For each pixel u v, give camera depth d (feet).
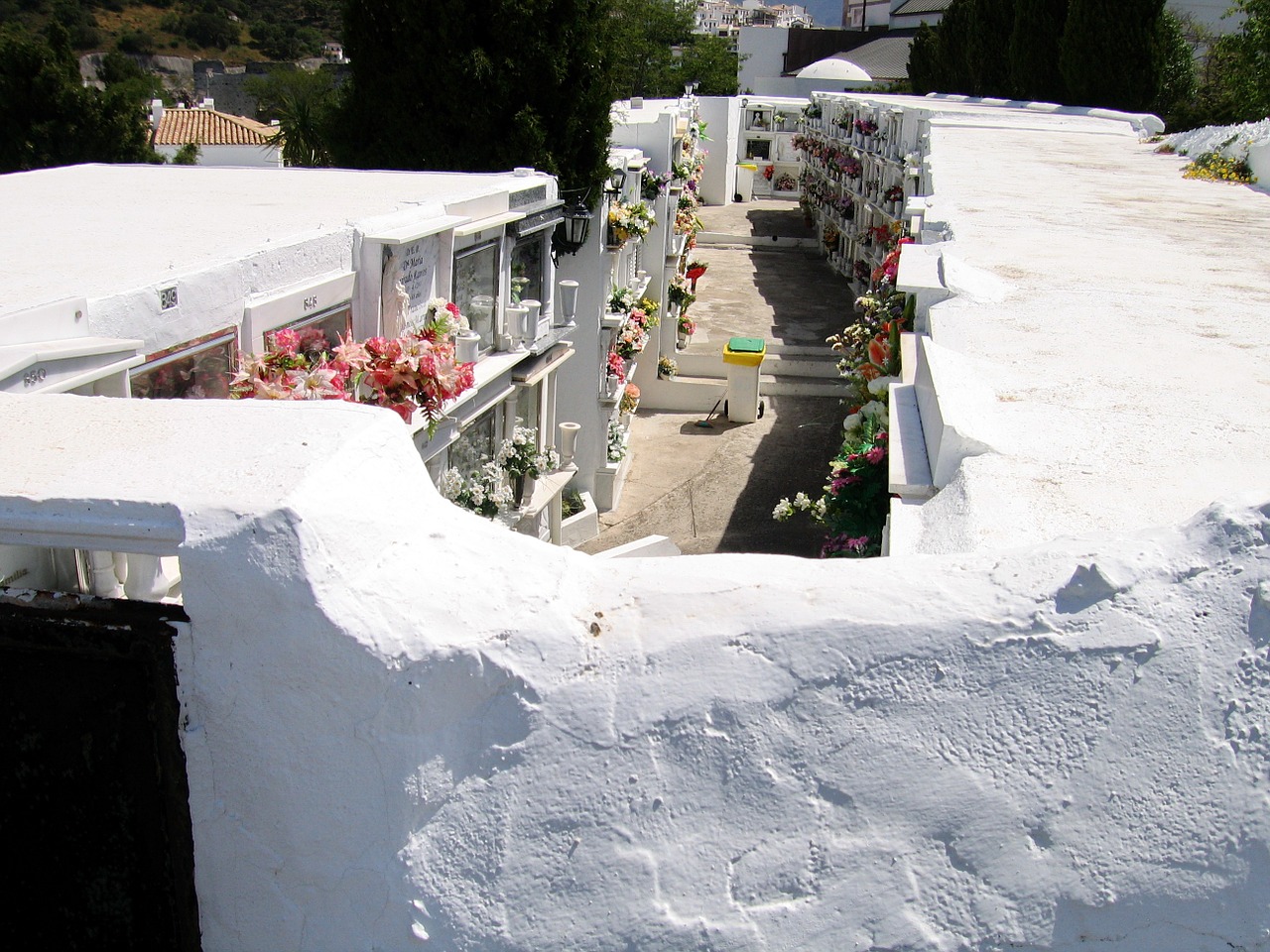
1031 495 11.09
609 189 50.21
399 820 6.78
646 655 6.89
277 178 36.14
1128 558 7.10
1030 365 15.57
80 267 19.21
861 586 7.19
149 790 7.11
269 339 21.97
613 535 51.34
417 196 31.86
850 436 21.54
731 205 145.38
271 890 7.07
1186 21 113.60
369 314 26.27
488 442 37.47
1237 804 6.77
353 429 7.56
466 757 6.79
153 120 148.15
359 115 48.34
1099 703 6.86
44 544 6.60
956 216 30.07
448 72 45.70
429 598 6.79
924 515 11.80
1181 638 6.88
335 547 6.61
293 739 6.77
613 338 54.03
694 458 61.21
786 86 185.16
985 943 6.80
